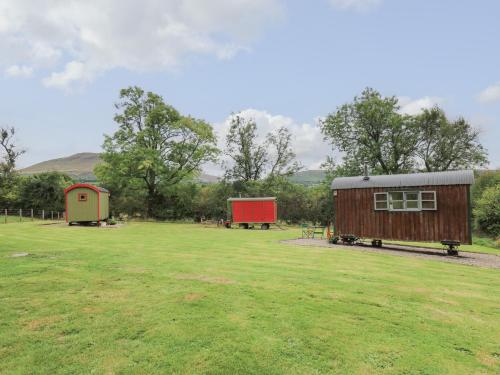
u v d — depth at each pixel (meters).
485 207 24.56
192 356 4.50
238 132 47.41
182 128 41.66
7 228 24.69
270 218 32.47
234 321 5.77
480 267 12.16
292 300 7.00
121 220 38.28
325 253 14.41
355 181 19.33
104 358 4.41
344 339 5.13
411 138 38.47
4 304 6.45
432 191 16.75
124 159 37.81
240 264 11.05
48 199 40.91
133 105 41.84
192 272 9.55
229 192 44.03
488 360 4.56
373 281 8.98
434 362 4.47
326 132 41.94
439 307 6.81
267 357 4.51
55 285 7.82
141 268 9.99
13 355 4.46
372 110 38.00
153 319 5.79
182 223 38.91
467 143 37.31
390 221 17.83
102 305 6.48
